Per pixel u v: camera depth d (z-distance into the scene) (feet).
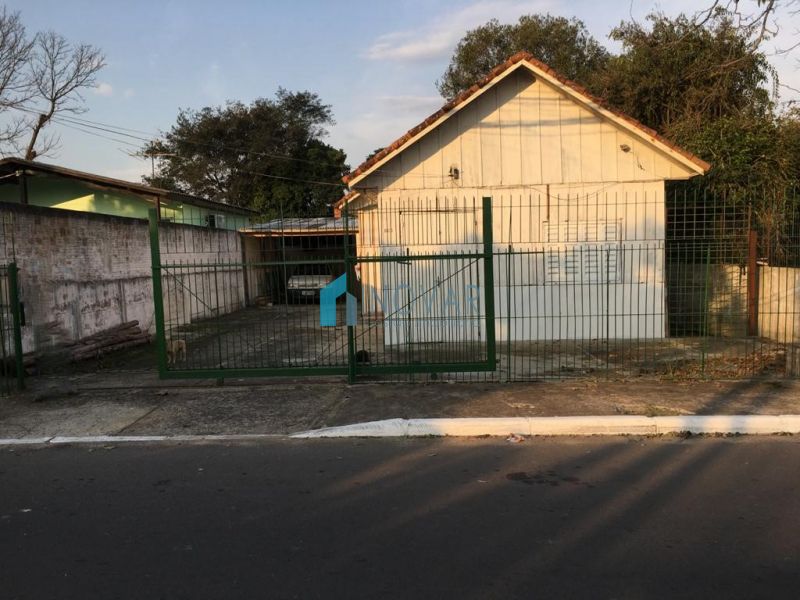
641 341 38.78
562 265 40.24
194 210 89.56
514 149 40.29
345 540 13.37
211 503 15.66
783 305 35.58
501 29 115.55
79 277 39.32
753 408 22.72
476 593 11.10
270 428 22.40
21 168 70.49
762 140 42.86
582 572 11.81
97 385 29.43
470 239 40.55
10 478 17.92
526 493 15.98
